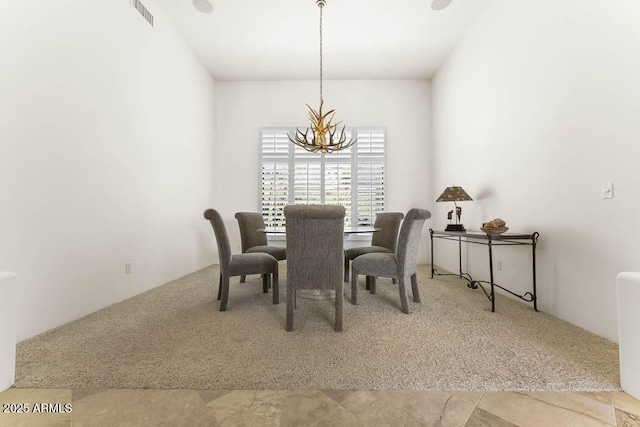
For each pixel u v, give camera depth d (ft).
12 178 5.47
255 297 8.64
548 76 7.11
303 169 15.10
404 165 15.20
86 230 7.12
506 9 8.75
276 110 15.34
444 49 12.44
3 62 5.32
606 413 3.57
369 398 3.90
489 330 6.09
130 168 8.73
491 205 9.60
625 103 5.30
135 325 6.41
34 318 5.84
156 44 10.02
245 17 10.50
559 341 5.55
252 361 4.82
